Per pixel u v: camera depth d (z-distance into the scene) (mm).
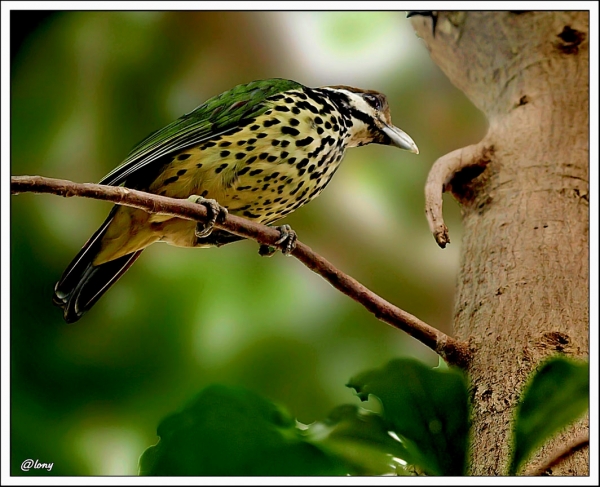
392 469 5266
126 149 6148
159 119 6156
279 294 6145
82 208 6133
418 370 5242
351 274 6215
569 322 5879
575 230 5906
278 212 6027
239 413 5125
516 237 5910
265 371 6129
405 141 6082
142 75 6156
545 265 5895
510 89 5973
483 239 5918
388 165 6207
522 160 5938
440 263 6215
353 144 6082
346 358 6145
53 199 6125
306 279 6160
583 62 5965
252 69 6195
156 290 6129
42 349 6105
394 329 6156
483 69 6000
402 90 6223
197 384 6117
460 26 6012
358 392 5281
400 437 5137
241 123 6004
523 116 5957
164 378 6113
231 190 6000
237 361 6125
